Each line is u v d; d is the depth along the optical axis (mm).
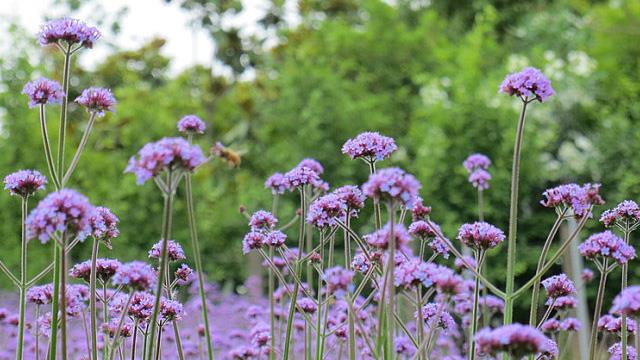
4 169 15430
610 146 13805
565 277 4176
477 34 18203
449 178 13289
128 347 6043
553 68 15328
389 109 18422
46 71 16438
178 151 2895
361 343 5191
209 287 10820
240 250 16562
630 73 18500
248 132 22938
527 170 13391
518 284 12859
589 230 12461
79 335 7863
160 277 2982
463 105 13703
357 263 3967
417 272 3271
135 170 2891
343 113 16562
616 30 19500
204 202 17078
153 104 19062
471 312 5820
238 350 5488
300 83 17562
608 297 12430
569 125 15078
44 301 4332
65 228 2873
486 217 13227
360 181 15953
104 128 18875
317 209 3930
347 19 25922
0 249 15008
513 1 26422
